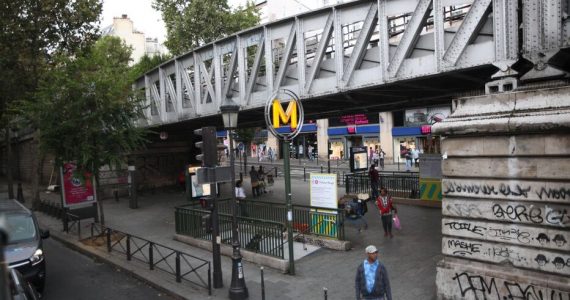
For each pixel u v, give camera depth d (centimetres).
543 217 744
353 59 1252
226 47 1638
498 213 795
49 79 1723
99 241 1557
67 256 1438
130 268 1220
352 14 1254
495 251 801
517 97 791
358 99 1599
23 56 2233
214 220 1052
